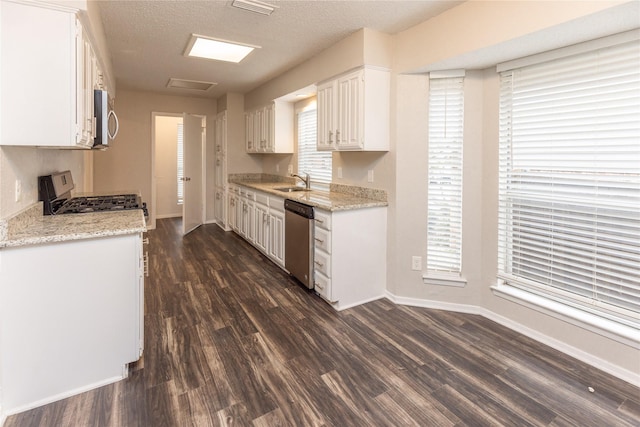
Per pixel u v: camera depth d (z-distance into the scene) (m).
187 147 5.77
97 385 1.90
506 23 2.13
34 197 2.22
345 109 3.16
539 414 1.74
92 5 2.09
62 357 1.79
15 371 1.69
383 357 2.24
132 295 1.94
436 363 2.18
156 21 2.80
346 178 3.70
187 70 4.27
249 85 5.14
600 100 2.11
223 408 1.76
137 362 2.14
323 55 3.46
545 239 2.45
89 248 1.82
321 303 3.08
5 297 1.66
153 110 5.89
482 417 1.72
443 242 2.98
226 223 5.96
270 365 2.14
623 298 2.08
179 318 2.75
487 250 2.81
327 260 2.99
